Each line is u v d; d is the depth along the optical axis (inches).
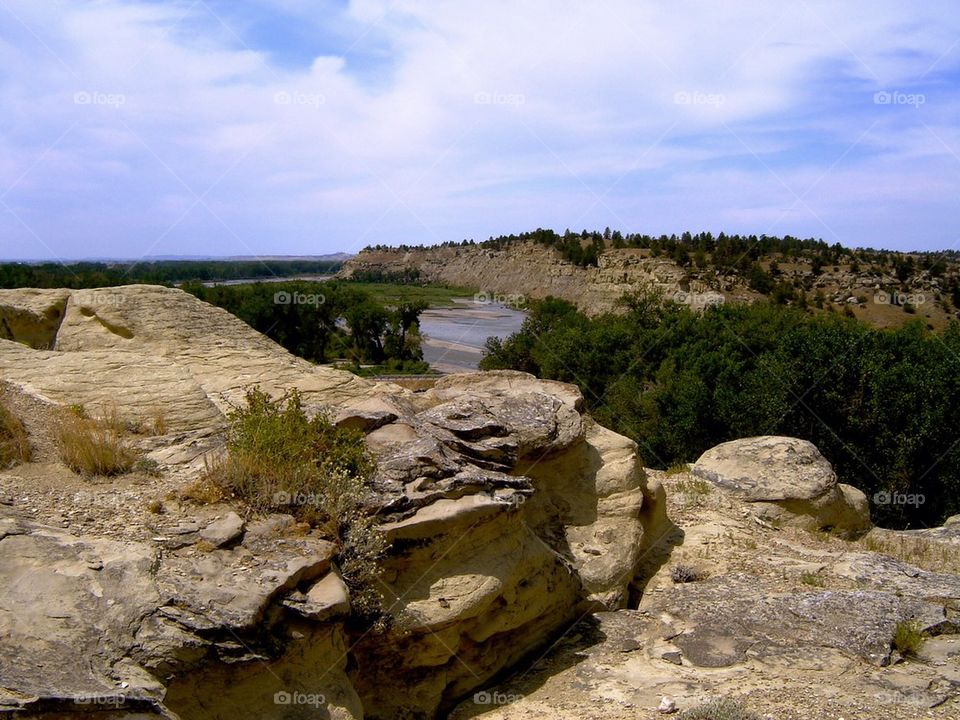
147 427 337.1
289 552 249.8
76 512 254.8
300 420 310.2
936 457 881.5
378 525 280.2
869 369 900.0
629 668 307.7
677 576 402.0
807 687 283.9
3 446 287.4
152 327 463.8
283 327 2169.0
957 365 898.1
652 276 2758.4
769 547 450.6
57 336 464.4
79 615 208.8
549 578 335.6
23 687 183.0
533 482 397.7
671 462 1055.6
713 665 304.5
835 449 920.3
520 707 284.0
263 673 227.1
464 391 434.0
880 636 322.3
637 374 1419.8
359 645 270.8
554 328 1793.8
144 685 199.8
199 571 233.5
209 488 271.9
